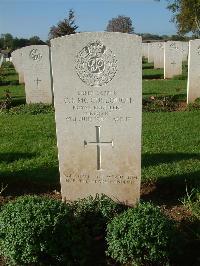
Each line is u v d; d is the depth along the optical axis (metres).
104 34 1.50
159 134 2.64
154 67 7.77
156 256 1.23
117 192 1.67
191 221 1.51
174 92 4.40
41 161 2.17
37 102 4.08
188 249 1.37
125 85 1.55
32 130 2.90
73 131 1.61
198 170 1.95
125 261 1.26
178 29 12.34
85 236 1.34
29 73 4.02
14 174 1.99
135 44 1.50
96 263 1.32
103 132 1.61
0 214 1.32
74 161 1.65
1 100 4.43
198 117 3.16
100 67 1.53
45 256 1.27
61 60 1.53
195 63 3.69
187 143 2.44
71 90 1.57
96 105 1.58
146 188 1.83
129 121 1.58
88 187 1.67
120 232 1.26
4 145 2.52
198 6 10.84
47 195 1.81
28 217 1.25
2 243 1.25
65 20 11.10
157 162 2.10
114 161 1.64
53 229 1.24
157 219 1.27
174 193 1.79
